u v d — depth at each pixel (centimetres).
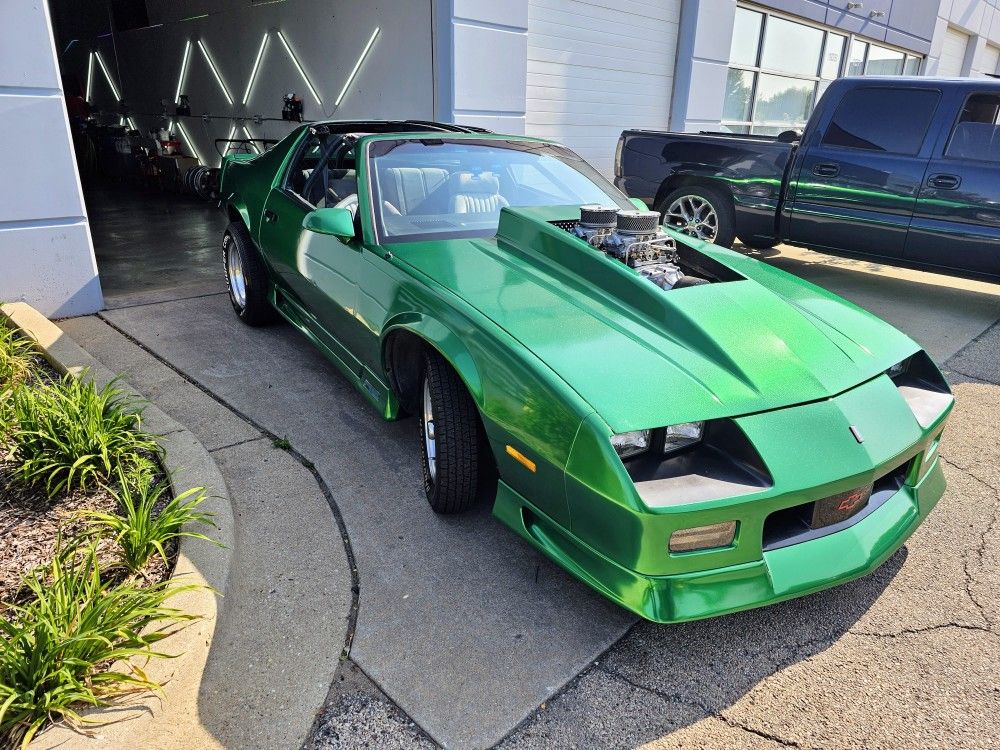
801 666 214
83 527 244
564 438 200
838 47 1242
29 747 154
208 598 205
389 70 748
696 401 202
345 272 328
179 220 950
